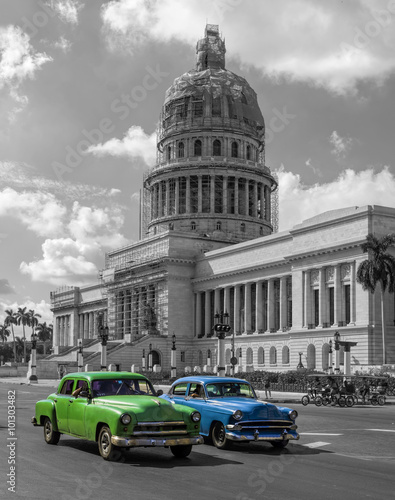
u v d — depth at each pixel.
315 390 51.84
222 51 160.50
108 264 154.25
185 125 149.88
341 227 93.50
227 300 121.56
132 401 20.62
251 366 109.12
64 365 116.25
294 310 100.69
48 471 18.30
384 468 19.61
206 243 134.88
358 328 87.75
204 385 24.92
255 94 160.12
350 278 91.31
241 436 22.34
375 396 52.81
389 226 90.19
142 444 19.56
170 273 129.50
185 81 152.75
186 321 130.12
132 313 140.12
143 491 15.76
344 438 27.03
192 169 146.25
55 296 187.12
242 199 148.75
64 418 22.80
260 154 157.50
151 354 127.69
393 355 87.75
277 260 107.56
